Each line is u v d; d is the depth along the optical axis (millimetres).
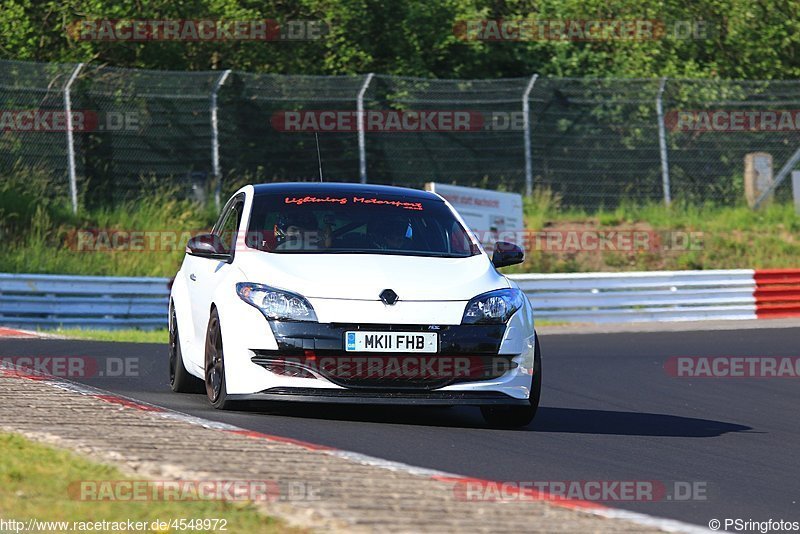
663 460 24062
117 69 73438
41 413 22250
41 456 18328
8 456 18172
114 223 73812
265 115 79688
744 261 83188
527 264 79062
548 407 33062
